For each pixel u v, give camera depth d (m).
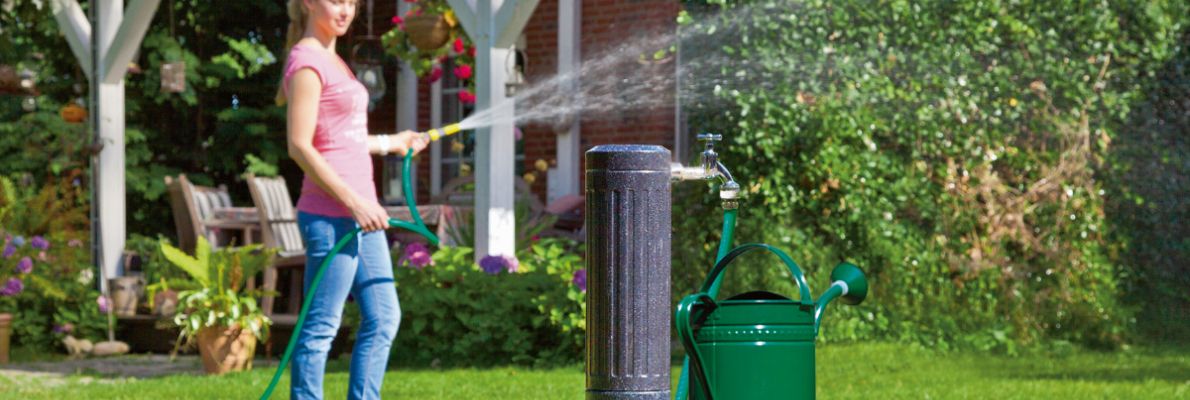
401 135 5.57
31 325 11.23
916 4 10.16
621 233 3.61
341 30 5.36
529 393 7.54
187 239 12.69
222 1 16.30
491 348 9.48
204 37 16.55
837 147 10.07
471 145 14.99
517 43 14.05
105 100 12.01
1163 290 10.45
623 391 3.61
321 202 5.23
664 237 3.65
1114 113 10.45
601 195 3.63
